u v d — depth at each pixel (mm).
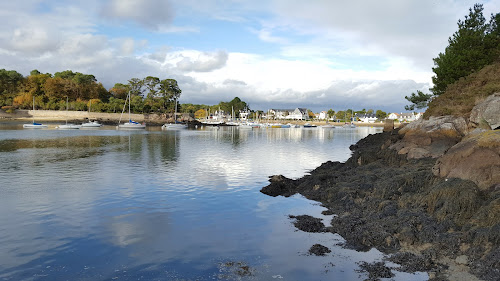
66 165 26484
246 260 9164
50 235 11000
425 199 12352
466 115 22516
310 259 9227
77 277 8102
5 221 12398
